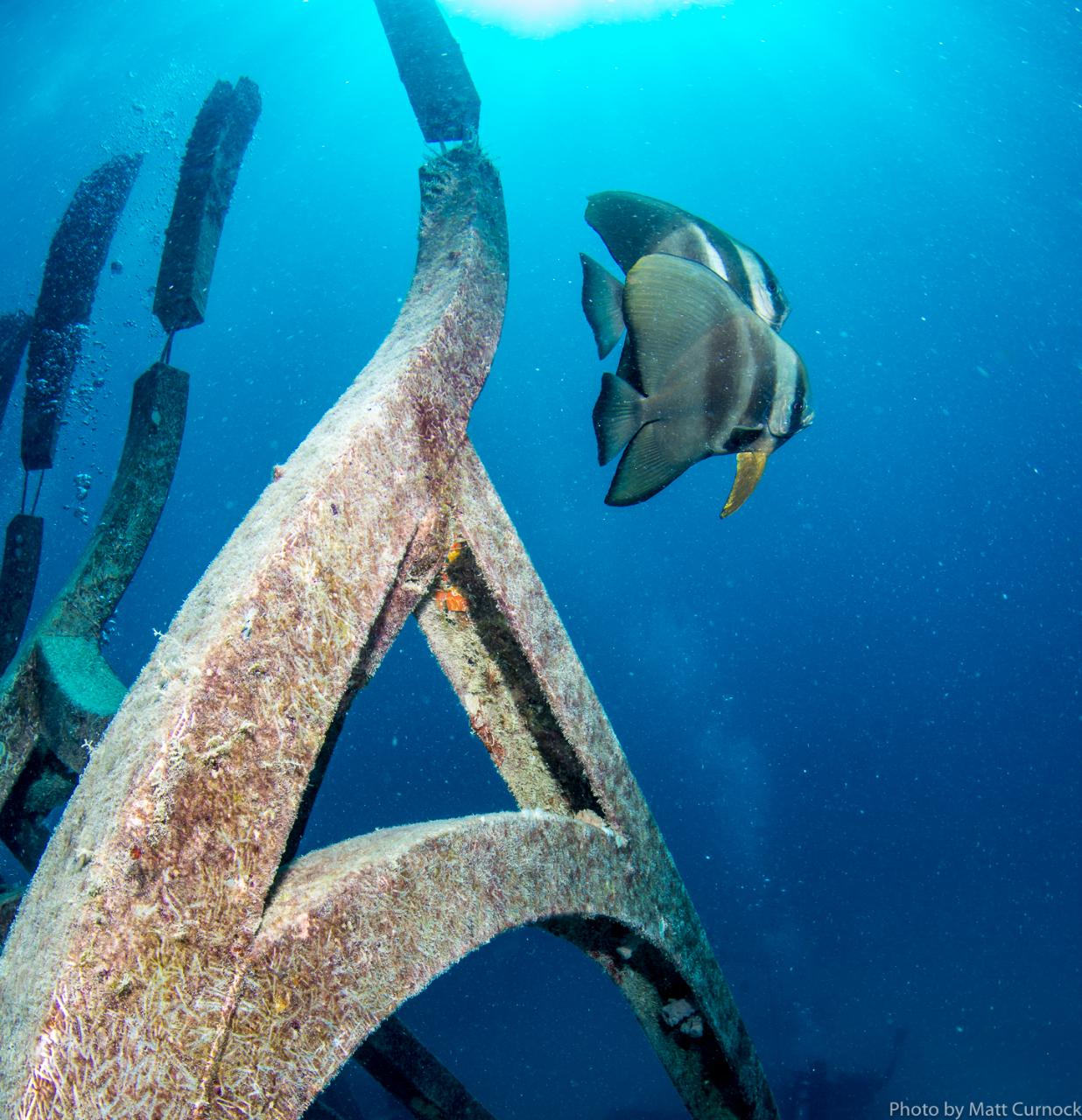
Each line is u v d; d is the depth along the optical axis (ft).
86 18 98.12
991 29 115.14
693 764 153.07
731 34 159.12
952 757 164.25
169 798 2.87
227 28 132.77
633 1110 43.57
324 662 3.56
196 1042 2.82
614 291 6.34
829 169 192.44
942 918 86.99
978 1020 56.59
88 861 2.78
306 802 4.73
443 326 5.31
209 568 3.78
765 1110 8.29
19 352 17.93
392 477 4.36
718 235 6.73
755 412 6.47
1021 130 134.41
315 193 213.46
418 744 137.80
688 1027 7.45
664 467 6.29
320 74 164.04
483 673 5.81
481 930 4.28
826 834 123.03
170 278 12.63
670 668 195.93
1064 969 66.64
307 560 3.58
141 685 3.39
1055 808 137.08
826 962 72.79
